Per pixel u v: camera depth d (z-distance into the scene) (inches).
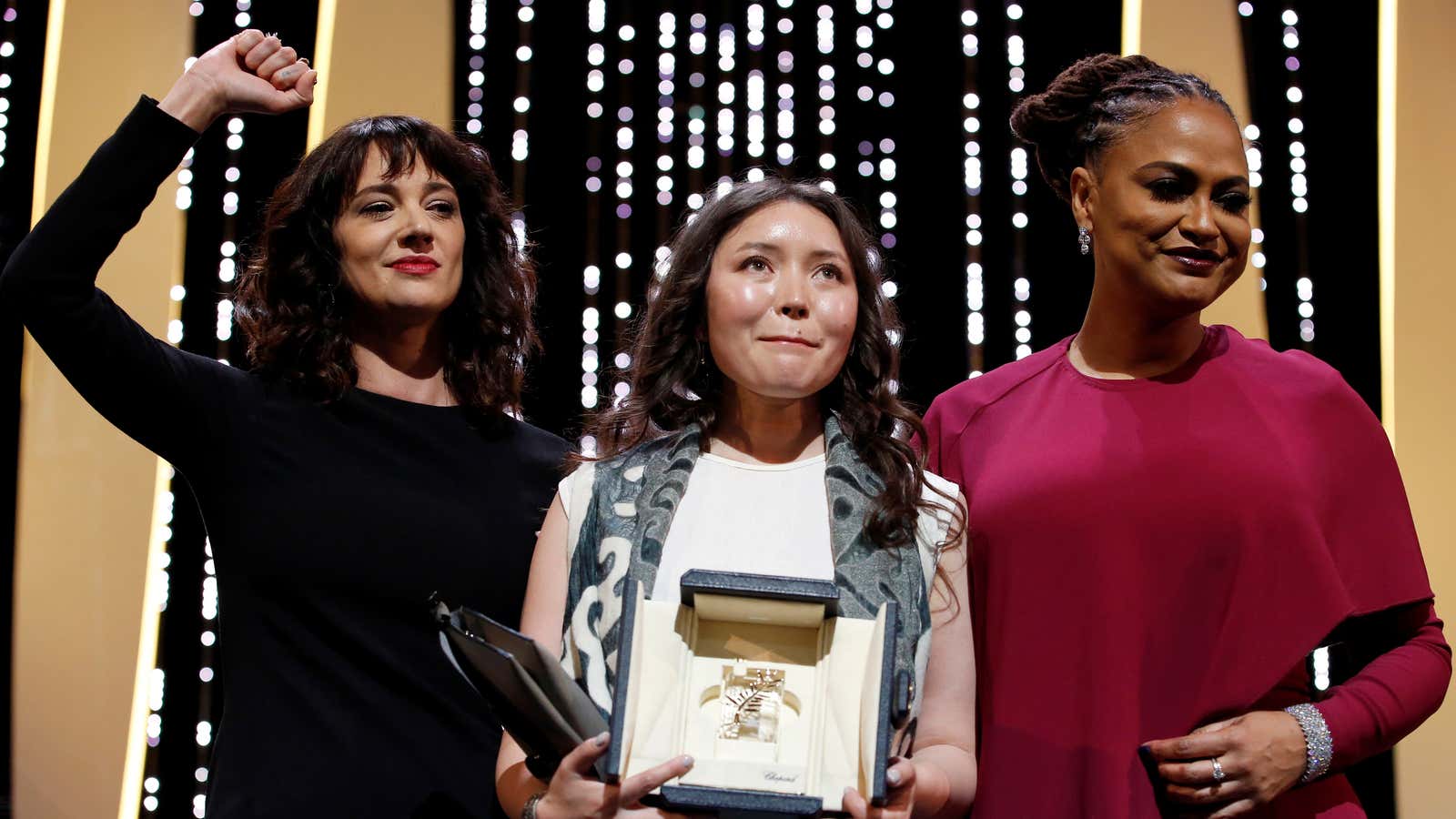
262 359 137.6
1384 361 230.7
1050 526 126.4
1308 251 232.7
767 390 112.0
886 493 113.3
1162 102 126.2
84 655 232.2
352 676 127.0
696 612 101.0
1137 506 124.6
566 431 193.0
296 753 123.9
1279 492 122.3
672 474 114.6
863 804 93.7
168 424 130.3
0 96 243.6
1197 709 120.3
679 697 99.0
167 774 226.1
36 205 241.4
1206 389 129.4
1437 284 232.2
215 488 131.3
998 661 126.9
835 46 234.1
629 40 235.5
